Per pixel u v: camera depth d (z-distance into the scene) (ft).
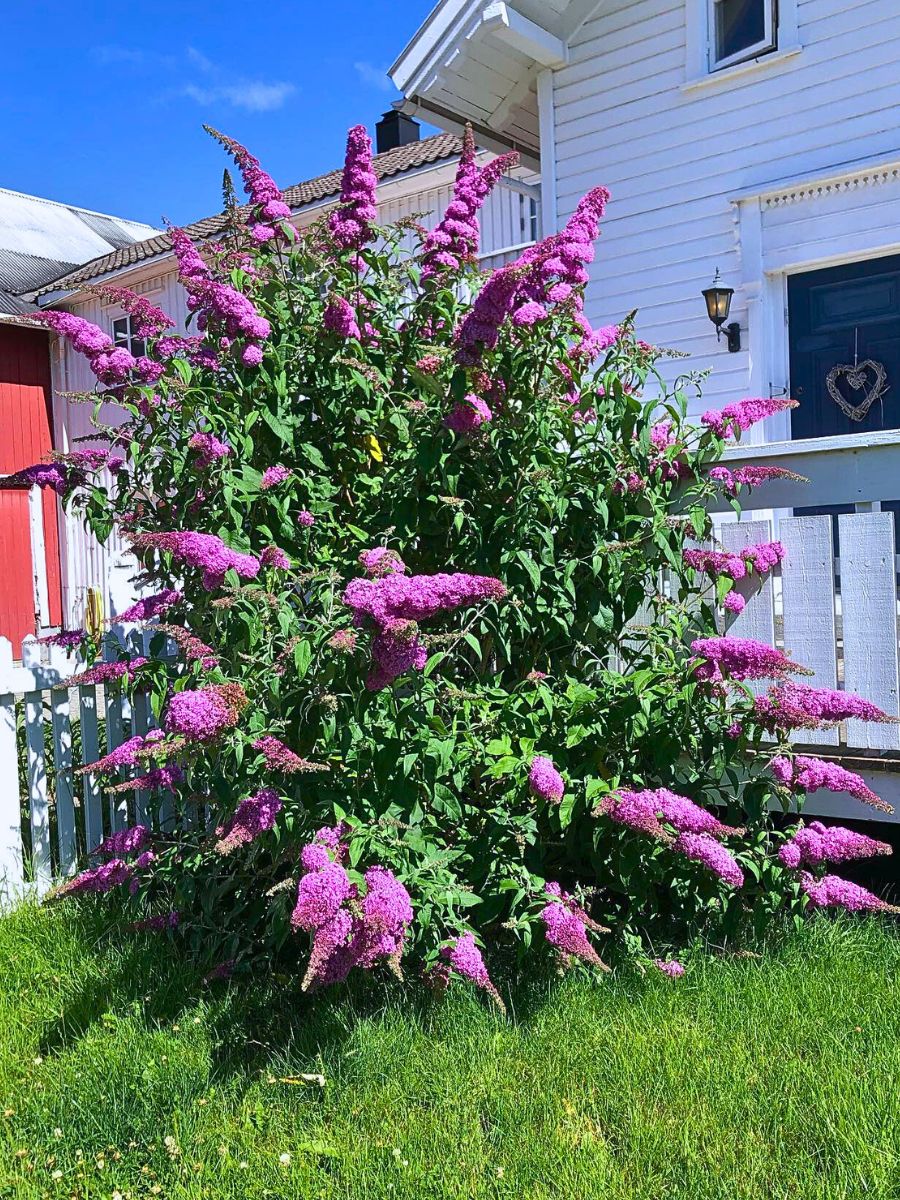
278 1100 7.97
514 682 11.32
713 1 23.36
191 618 11.18
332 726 8.48
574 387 11.80
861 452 11.35
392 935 7.70
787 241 22.49
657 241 24.62
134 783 10.24
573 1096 7.77
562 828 9.87
